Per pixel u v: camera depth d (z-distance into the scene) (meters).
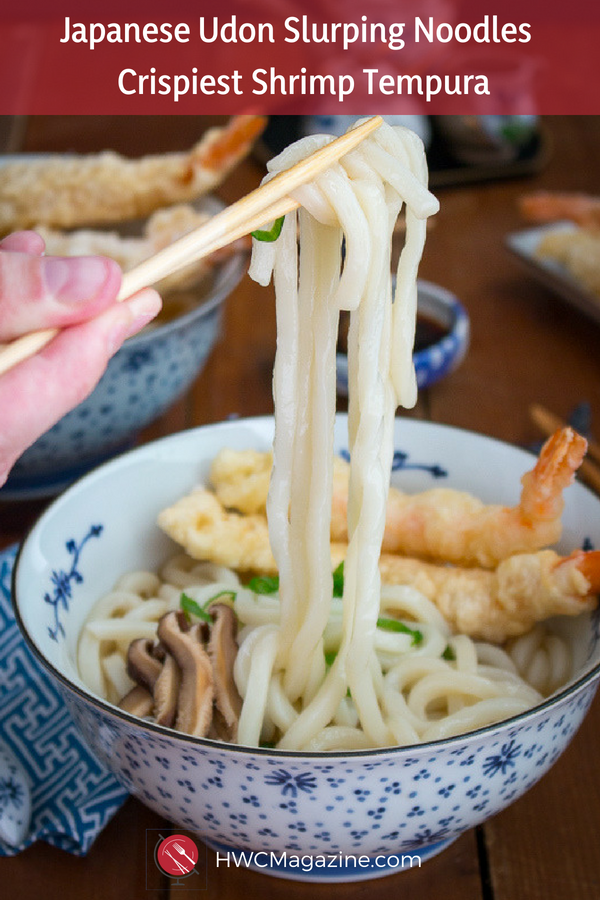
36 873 0.45
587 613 0.47
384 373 0.42
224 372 0.76
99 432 0.61
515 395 0.73
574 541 0.49
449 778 0.39
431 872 0.45
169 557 0.54
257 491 0.53
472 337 0.81
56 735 0.49
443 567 0.51
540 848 0.45
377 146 0.40
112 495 0.52
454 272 0.90
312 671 0.45
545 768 0.42
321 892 0.44
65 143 1.13
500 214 1.00
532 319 0.83
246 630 0.48
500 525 0.50
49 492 0.65
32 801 0.46
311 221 0.41
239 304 0.86
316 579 0.43
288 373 0.42
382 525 0.42
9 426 0.36
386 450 0.43
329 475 0.43
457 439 0.54
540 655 0.49
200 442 0.54
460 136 1.08
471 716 0.44
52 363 0.36
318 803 0.38
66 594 0.49
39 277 0.36
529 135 1.10
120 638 0.49
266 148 1.10
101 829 0.46
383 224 0.39
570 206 0.90
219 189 1.01
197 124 1.17
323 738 0.43
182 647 0.46
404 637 0.48
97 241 0.73
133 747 0.40
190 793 0.40
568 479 0.47
